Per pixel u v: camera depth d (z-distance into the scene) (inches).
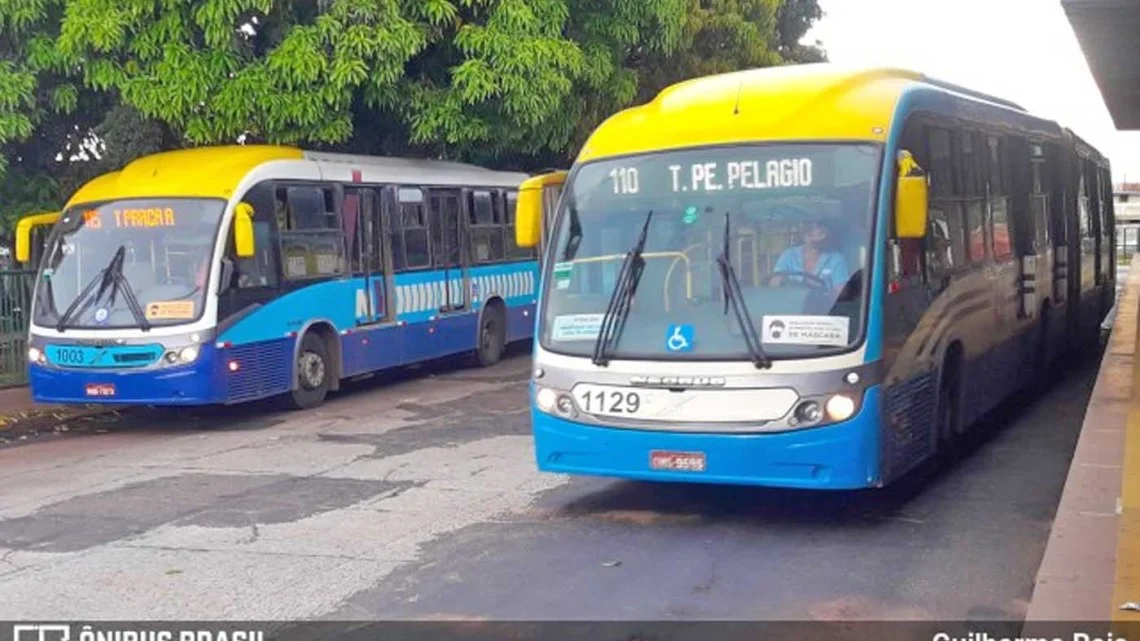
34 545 335.6
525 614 265.3
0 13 620.4
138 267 544.7
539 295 354.0
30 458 487.2
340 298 617.6
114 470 449.4
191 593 286.2
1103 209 815.7
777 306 321.4
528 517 354.3
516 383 679.1
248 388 553.6
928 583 281.3
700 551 312.7
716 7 974.4
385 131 753.6
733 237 331.0
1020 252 505.4
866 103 344.2
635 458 329.7
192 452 484.1
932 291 369.7
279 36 639.1
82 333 539.5
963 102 419.5
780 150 334.0
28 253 593.6
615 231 344.2
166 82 612.7
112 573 304.5
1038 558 301.0
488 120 676.7
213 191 548.4
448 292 715.4
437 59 683.4
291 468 439.2
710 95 358.3
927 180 350.9
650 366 327.6
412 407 592.4
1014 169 499.2
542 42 649.0
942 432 390.3
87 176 741.3
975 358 424.8
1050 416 522.3
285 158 589.9
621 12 727.1
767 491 379.9
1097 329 776.3
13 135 638.5
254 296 558.3
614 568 298.7
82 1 609.3
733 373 319.0
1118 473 350.6
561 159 863.1
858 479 315.6
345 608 272.5
